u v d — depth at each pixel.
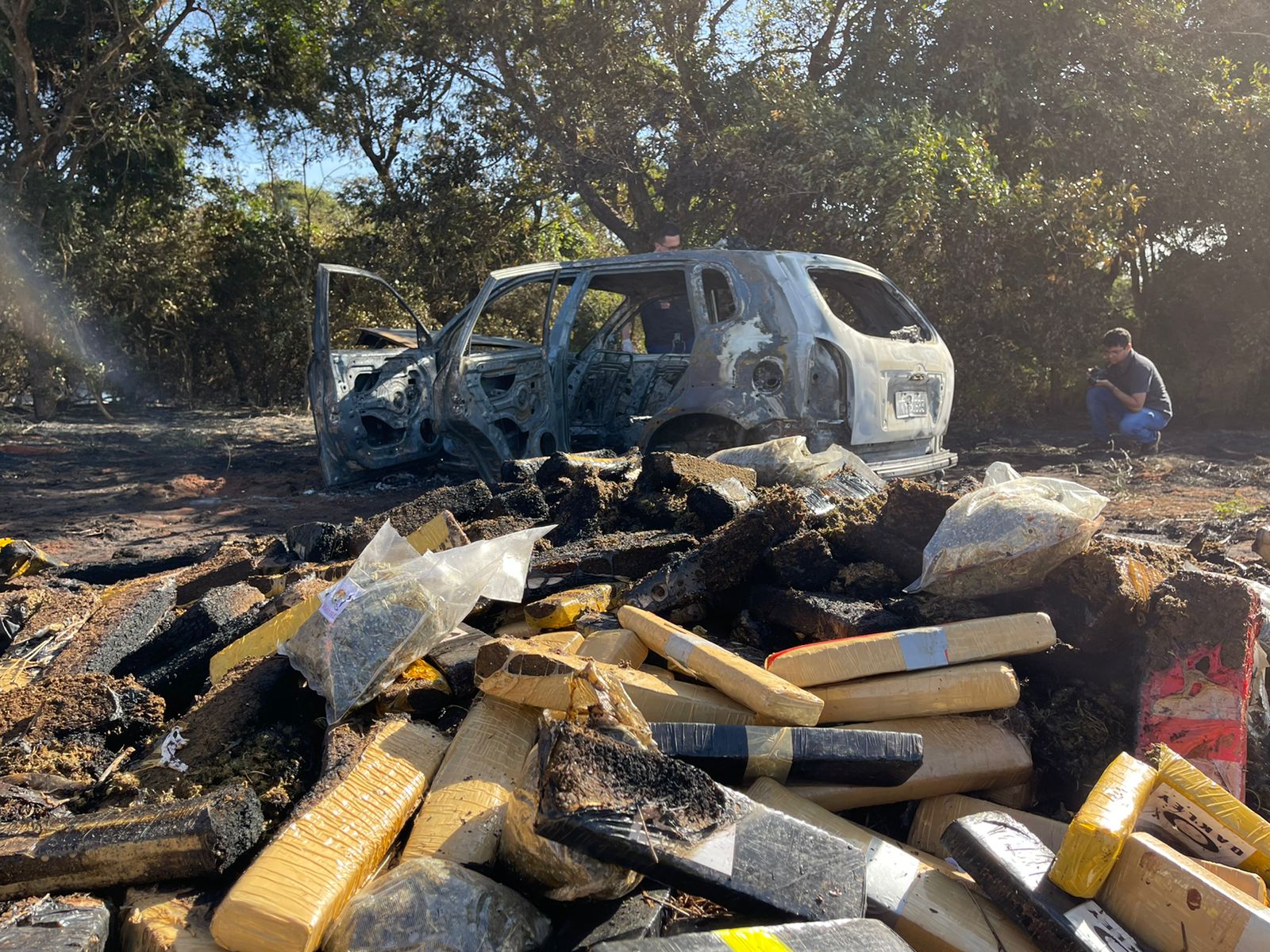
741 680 2.21
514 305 11.09
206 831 1.75
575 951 1.65
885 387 5.96
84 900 1.71
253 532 6.25
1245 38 13.12
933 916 1.74
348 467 7.50
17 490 8.13
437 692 2.36
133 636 3.08
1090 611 2.46
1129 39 12.22
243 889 1.59
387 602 2.33
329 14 16.25
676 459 3.92
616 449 6.84
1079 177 12.30
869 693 2.27
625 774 1.66
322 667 2.29
